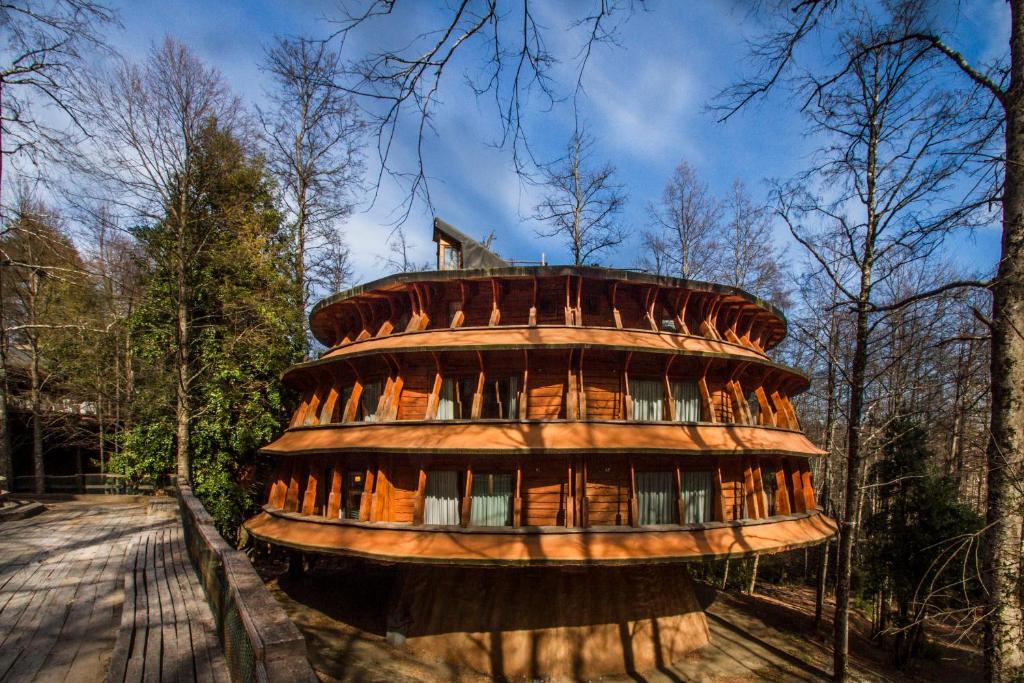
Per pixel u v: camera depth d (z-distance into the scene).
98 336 39.59
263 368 31.53
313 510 21.97
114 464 30.41
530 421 18.91
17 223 22.16
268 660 5.44
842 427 41.94
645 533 18.19
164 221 28.14
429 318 22.38
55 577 14.27
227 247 31.92
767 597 35.47
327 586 28.39
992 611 11.08
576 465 18.84
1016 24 11.54
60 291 38.41
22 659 9.49
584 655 19.70
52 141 19.52
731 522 19.66
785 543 19.62
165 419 30.44
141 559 16.06
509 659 19.48
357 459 21.83
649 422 19.45
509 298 22.03
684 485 20.34
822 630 27.73
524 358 19.75
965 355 31.30
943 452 36.25
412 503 20.09
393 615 21.80
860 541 33.97
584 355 20.05
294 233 36.47
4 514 23.09
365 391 23.28
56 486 39.41
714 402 22.20
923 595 24.00
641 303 22.19
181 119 27.38
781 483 22.41
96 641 10.29
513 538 17.69
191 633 9.95
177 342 28.62
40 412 40.34
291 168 38.00
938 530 24.72
